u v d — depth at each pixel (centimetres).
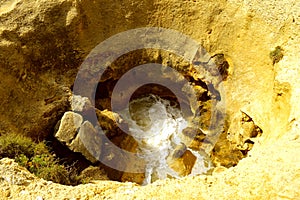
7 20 918
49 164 665
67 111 870
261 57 860
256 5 885
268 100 802
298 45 787
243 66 900
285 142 572
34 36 925
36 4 938
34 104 889
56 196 517
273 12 853
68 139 801
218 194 494
